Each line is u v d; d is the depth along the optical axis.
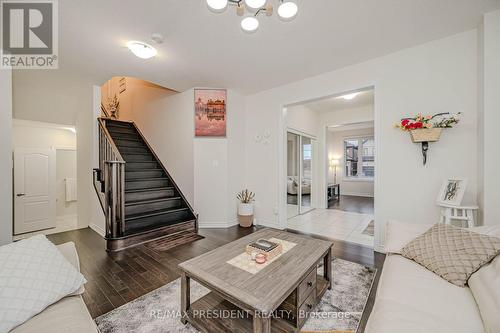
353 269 2.41
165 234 3.53
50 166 4.49
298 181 5.13
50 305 1.20
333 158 8.62
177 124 4.41
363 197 7.84
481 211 2.12
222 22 2.17
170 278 2.25
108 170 3.11
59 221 4.85
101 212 3.60
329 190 7.16
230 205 4.18
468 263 1.37
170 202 4.12
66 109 4.25
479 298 1.14
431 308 1.16
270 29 2.28
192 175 4.09
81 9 1.96
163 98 4.76
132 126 5.80
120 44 2.54
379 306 1.23
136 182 4.14
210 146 4.11
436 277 1.43
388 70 2.80
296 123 4.90
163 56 2.85
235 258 1.72
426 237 1.71
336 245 3.17
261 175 4.25
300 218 4.84
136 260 2.67
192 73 3.40
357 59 2.94
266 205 4.18
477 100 2.26
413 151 2.65
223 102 4.09
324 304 1.80
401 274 1.49
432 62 2.52
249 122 4.44
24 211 4.17
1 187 1.95
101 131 3.73
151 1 1.87
